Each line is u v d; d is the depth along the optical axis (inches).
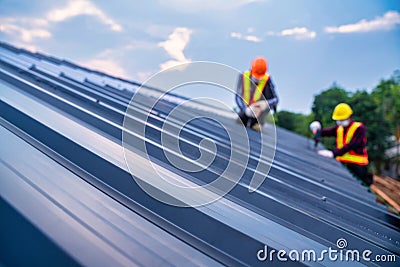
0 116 101.5
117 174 76.4
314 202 123.3
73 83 211.6
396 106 1151.6
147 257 55.3
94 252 53.1
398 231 117.8
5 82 152.7
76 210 62.4
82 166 78.9
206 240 64.1
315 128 319.6
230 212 78.5
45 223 56.6
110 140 99.5
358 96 1193.4
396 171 1037.8
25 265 48.7
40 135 92.3
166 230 63.4
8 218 56.1
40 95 141.5
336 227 97.9
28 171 71.7
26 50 281.7
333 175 209.2
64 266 49.6
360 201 151.8
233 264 60.1
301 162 221.0
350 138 289.6
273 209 91.7
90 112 128.6
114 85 239.5
